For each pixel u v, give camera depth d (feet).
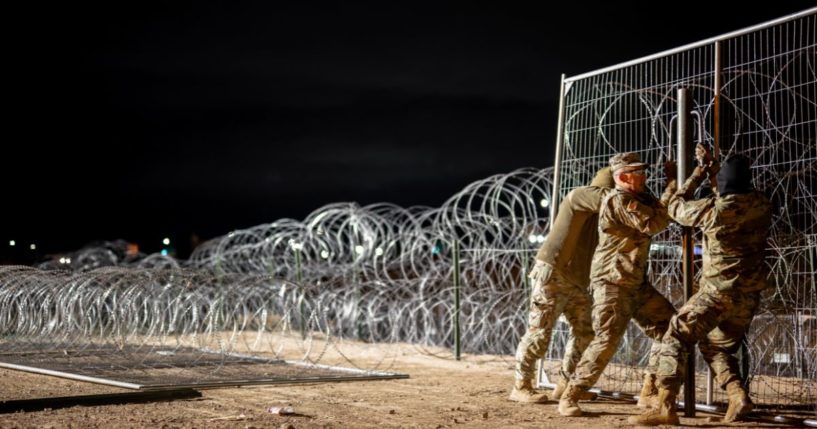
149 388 27.35
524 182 38.37
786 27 23.12
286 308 38.70
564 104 29.50
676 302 29.25
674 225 28.60
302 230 51.90
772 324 28.50
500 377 33.76
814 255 26.16
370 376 32.22
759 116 24.62
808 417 22.98
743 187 21.70
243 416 23.12
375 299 47.03
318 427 21.67
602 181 25.66
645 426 21.97
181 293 35.68
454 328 41.11
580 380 23.63
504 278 40.57
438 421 22.79
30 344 39.81
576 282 25.76
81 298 37.45
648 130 27.04
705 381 29.60
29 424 21.85
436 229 44.83
